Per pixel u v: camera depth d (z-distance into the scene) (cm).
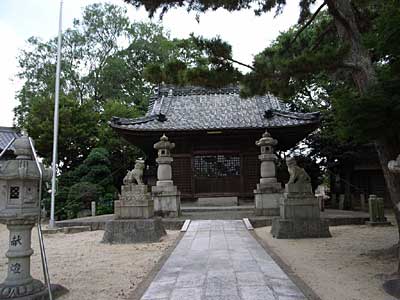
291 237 1145
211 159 2273
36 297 543
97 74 3466
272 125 2083
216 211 1777
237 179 2238
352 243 1031
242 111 2405
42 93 3170
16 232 573
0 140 2712
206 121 2267
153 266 787
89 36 3484
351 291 577
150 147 2475
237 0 755
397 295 544
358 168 2517
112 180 2581
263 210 1590
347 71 834
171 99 2614
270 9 830
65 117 2575
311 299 519
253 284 599
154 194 1625
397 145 741
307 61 712
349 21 790
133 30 3584
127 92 3622
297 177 1201
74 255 956
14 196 566
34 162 576
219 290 568
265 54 941
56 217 2155
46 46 3375
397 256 809
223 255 844
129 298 545
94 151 2495
